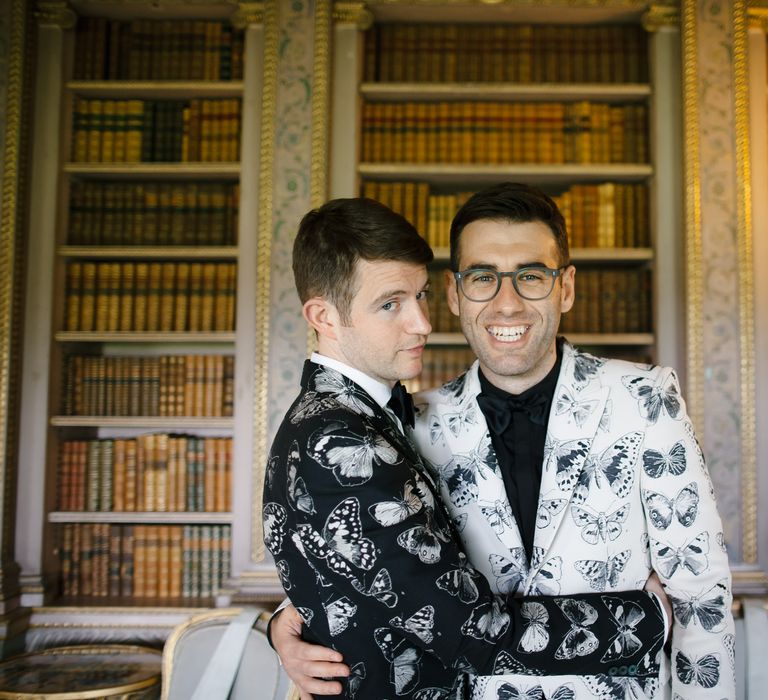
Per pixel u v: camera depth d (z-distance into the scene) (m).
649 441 1.45
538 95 3.54
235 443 3.38
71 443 3.50
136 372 3.52
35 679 2.62
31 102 3.48
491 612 1.20
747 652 1.92
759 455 3.26
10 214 3.34
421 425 1.62
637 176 3.51
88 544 3.47
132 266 3.53
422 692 1.27
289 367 3.32
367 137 3.53
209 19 3.63
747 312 3.27
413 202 3.49
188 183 3.65
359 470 1.19
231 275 3.51
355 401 1.32
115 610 3.28
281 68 3.39
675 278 3.40
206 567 3.43
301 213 3.35
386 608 1.19
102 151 3.58
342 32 3.48
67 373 3.53
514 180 3.62
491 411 1.54
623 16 3.53
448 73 3.55
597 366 1.57
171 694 2.11
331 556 1.19
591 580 1.44
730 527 3.21
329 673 1.27
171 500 3.46
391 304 1.33
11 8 3.40
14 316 3.36
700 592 1.37
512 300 1.48
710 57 3.36
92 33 3.60
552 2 3.43
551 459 1.48
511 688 1.39
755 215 3.35
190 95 3.59
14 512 3.36
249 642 2.08
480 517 1.51
